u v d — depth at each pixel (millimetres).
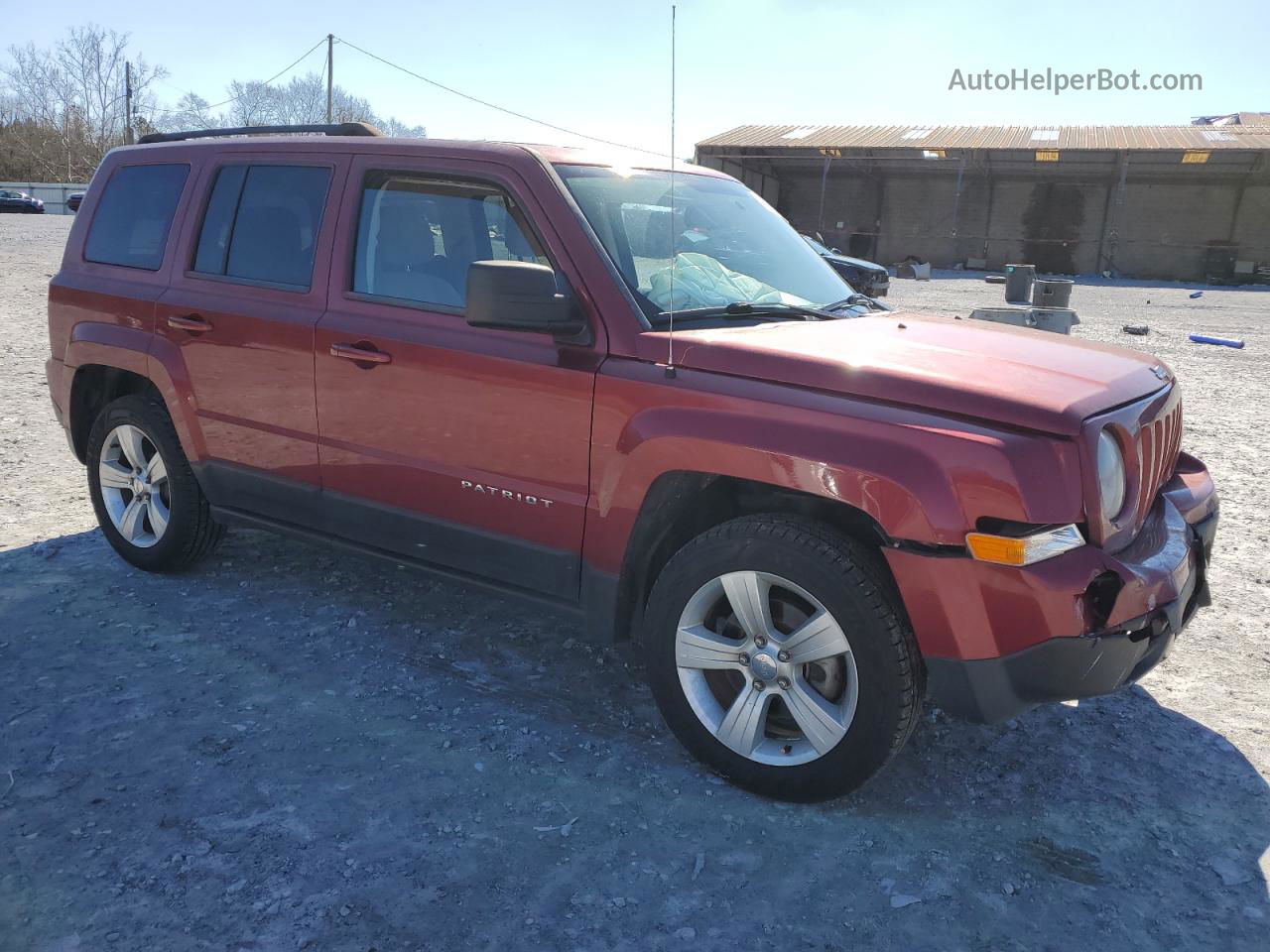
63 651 3824
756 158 46906
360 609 4324
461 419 3453
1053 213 45875
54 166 73000
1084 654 2625
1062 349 3365
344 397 3746
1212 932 2527
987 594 2615
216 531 4566
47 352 10320
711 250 3703
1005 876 2721
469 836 2818
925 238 48188
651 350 3098
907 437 2678
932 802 3055
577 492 3244
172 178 4496
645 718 3514
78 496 5723
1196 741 3439
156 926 2422
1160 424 3131
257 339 3969
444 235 3592
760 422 2861
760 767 3023
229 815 2863
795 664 2934
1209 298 30172
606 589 3258
